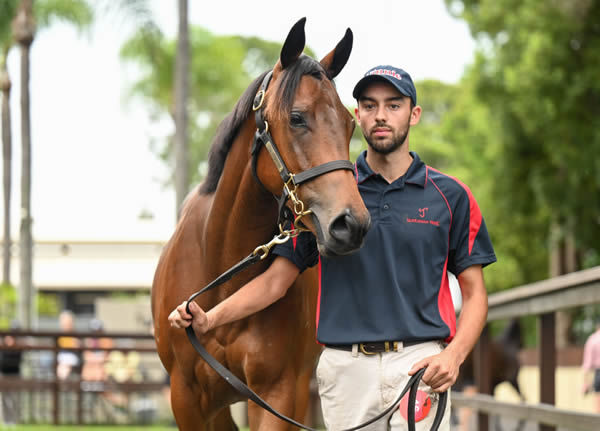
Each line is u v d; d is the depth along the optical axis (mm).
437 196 3303
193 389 3877
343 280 3309
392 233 3262
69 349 11758
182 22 13617
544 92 15688
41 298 28562
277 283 3480
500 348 9891
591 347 7523
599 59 15375
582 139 15695
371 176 3330
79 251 26625
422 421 3150
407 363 3197
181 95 13602
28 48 16906
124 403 12977
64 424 11695
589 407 10719
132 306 21094
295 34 3201
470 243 3309
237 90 26672
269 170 3268
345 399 3279
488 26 17391
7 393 11930
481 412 6777
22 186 16812
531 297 5402
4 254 24109
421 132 35594
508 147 17875
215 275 3734
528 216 18828
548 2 15641
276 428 3672
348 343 3254
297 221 3201
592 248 17531
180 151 13555
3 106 22500
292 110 3107
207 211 3783
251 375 3682
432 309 3252
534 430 9422
